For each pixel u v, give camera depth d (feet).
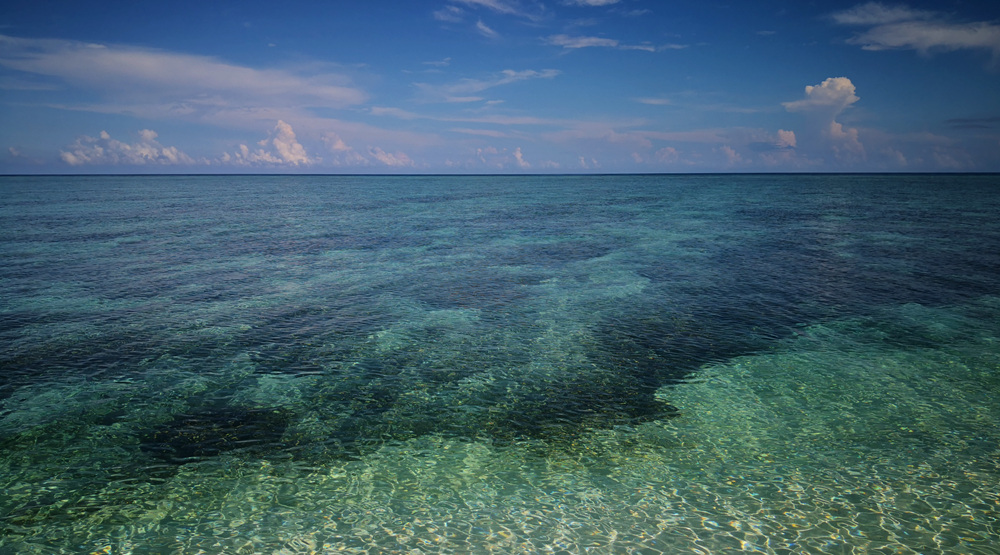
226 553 23.95
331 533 25.38
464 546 24.44
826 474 29.94
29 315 58.34
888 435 34.06
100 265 86.02
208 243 110.83
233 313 59.98
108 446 32.73
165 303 63.87
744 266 86.33
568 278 78.59
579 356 47.93
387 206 219.41
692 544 24.48
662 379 43.11
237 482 29.43
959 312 59.67
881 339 51.55
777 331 54.19
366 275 80.43
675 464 31.22
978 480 29.09
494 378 43.27
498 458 32.01
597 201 247.09
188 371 43.91
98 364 45.11
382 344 50.72
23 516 26.30
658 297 67.51
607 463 31.40
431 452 32.63
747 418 36.58
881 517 26.14
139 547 24.31
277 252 100.48
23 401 38.27
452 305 64.08
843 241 111.45
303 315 59.62
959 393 39.93
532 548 24.31
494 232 130.93
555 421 36.42
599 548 24.25
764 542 24.52
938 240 110.63
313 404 38.58
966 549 23.84
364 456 32.14
